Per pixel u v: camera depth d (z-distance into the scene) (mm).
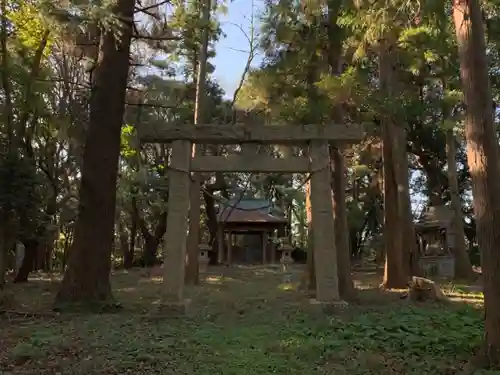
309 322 8141
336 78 9711
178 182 9320
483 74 5633
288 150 12305
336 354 5984
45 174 19141
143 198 26281
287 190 32250
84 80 18125
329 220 9375
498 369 5141
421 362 5613
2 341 6633
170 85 18781
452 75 14453
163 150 27859
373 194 30641
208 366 5465
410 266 15141
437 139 24453
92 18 8672
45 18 8633
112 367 5387
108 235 9828
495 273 5352
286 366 5480
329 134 9273
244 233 32906
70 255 9672
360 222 29672
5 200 13594
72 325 7820
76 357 5828
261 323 8234
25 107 14406
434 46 10367
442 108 15031
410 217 15367
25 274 16797
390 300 11688
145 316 8719
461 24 5781
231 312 9609
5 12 12625
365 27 9328
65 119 17031
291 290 13828
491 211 5402
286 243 28469
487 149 5480
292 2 11305
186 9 15469
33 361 5602
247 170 9422
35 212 14875
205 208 31969
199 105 17219
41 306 9789
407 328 7395
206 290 14266
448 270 20062
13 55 14562
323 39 11516
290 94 11516
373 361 5625
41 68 15992
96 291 9492
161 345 6367
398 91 12602
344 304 9125
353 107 11766
